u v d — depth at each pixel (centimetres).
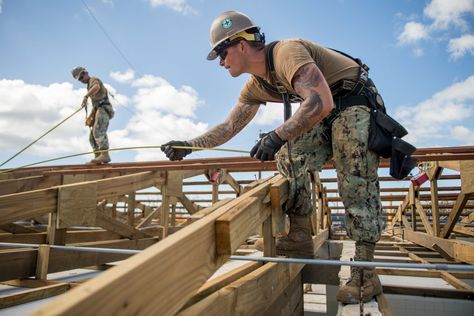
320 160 267
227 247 125
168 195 543
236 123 280
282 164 260
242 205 154
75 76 689
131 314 79
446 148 330
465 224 853
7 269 271
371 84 238
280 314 232
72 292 67
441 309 280
